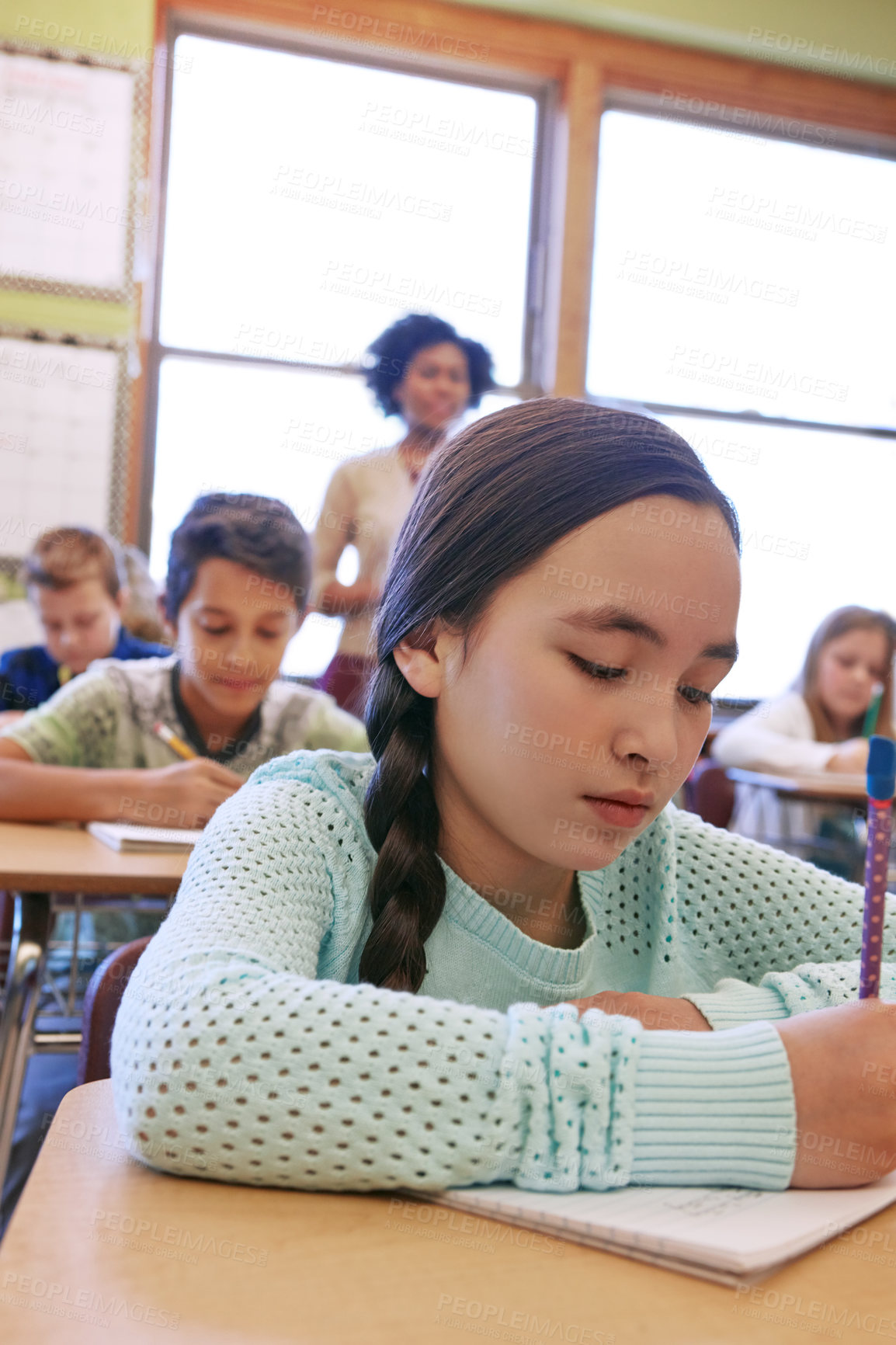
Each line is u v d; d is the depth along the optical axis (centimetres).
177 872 125
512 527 59
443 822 68
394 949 64
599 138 420
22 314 355
